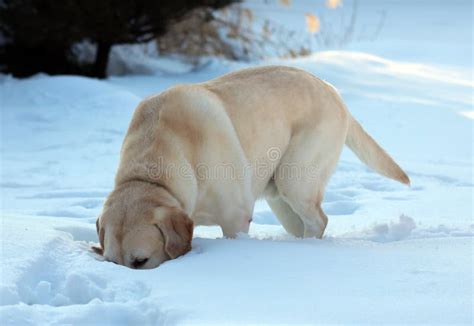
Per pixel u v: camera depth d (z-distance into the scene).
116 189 4.93
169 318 3.55
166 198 4.79
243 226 5.21
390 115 11.63
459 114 11.73
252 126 5.26
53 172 8.69
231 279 4.09
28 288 4.12
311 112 5.58
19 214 6.25
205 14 15.20
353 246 4.82
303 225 5.92
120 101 12.02
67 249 4.75
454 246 4.67
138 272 4.27
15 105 12.07
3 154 9.59
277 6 24.02
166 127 5.01
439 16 26.95
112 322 3.65
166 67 15.79
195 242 4.93
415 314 3.43
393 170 6.02
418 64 16.73
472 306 3.50
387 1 31.33
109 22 13.07
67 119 11.30
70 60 14.67
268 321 3.43
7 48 14.10
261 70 5.63
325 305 3.61
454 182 8.12
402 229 5.49
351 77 14.41
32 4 12.83
